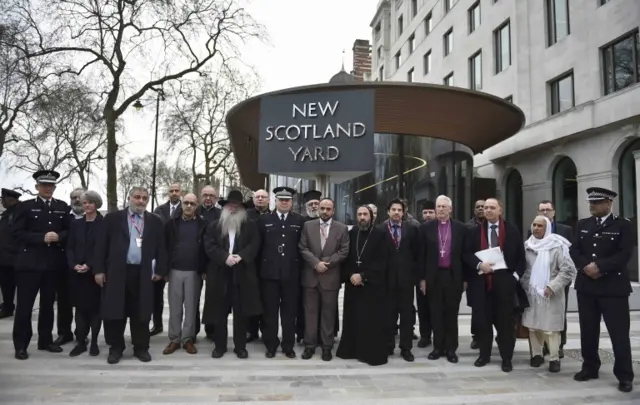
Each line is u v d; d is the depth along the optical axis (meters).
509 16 23.36
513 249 5.84
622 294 5.11
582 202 17.78
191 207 6.42
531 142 19.98
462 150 13.79
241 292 6.06
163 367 5.63
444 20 30.88
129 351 6.36
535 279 5.73
